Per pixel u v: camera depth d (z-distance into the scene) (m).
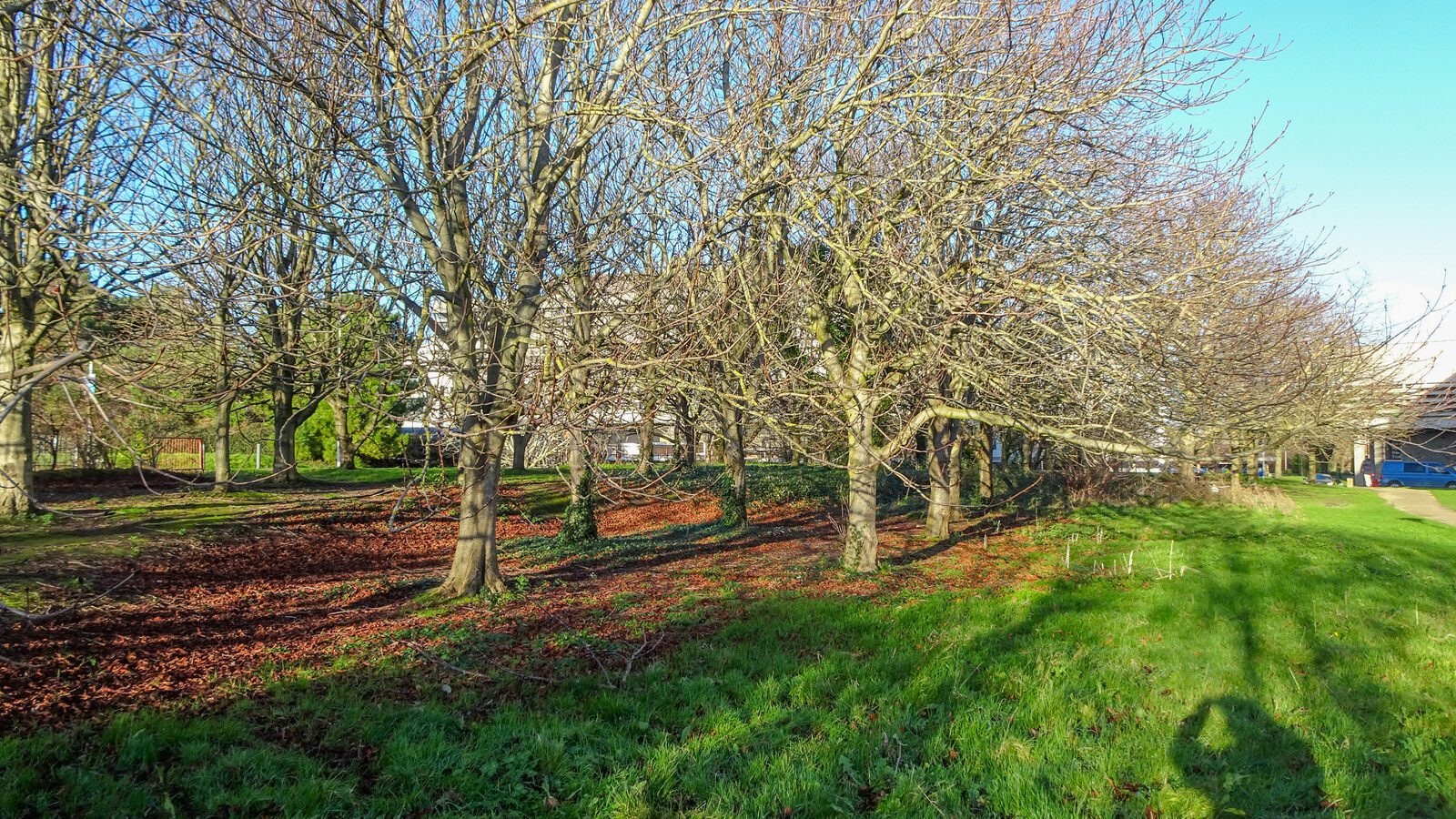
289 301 7.86
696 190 11.21
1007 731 6.09
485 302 9.36
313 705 6.27
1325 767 5.57
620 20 9.86
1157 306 8.92
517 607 9.85
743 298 9.18
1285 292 11.87
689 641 8.38
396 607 9.98
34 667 6.65
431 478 11.18
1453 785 5.33
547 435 7.50
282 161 10.08
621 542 16.11
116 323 6.18
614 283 9.34
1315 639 8.60
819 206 10.90
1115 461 12.98
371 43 8.43
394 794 4.95
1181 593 10.83
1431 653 8.11
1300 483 37.12
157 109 7.83
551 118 9.28
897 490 24.98
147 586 10.38
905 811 4.88
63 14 6.96
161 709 6.05
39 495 17.02
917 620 9.39
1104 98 9.35
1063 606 10.16
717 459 33.38
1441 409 14.62
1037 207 10.52
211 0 7.50
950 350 9.94
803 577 12.31
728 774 5.35
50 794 4.67
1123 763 5.59
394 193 9.34
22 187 6.78
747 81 10.40
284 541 15.02
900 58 11.08
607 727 6.05
